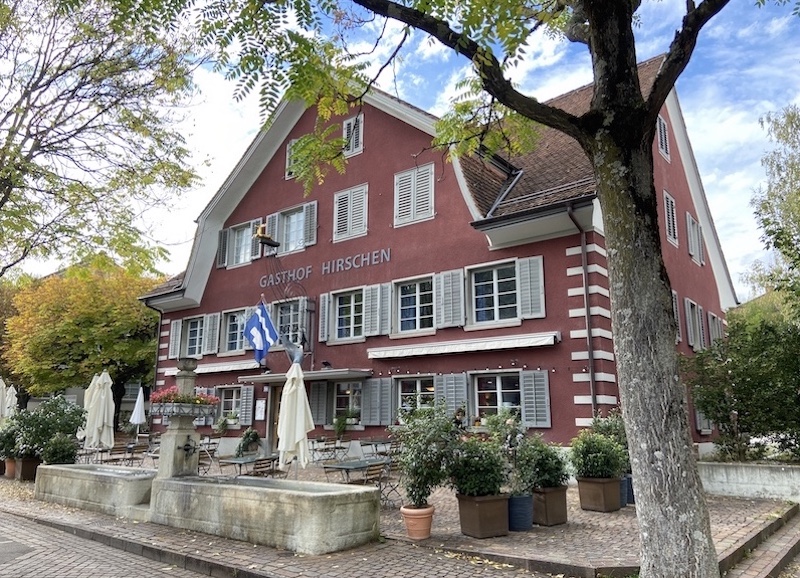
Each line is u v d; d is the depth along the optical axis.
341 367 18.42
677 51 5.41
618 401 13.68
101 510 10.67
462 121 9.30
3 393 20.84
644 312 5.11
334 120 20.47
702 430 17.47
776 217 22.14
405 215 17.78
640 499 4.98
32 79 11.75
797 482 10.91
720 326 22.28
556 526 8.78
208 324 23.09
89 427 15.29
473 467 8.28
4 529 9.62
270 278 21.22
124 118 12.51
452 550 7.42
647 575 4.85
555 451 9.19
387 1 6.12
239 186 22.94
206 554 7.42
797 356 11.81
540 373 14.21
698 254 21.00
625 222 5.28
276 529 7.79
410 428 8.47
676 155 20.47
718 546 7.39
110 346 31.30
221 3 6.85
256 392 20.95
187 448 9.98
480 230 15.01
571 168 15.68
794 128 23.38
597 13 5.50
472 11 5.29
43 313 31.20
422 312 17.06
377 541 7.97
